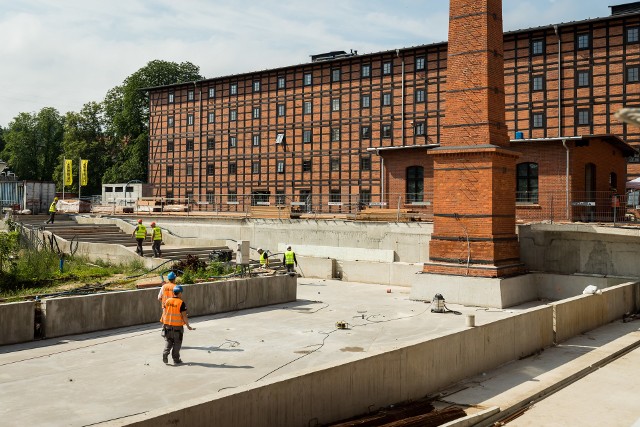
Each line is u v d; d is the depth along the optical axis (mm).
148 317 18469
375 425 9680
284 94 54719
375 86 49781
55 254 28906
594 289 19344
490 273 22219
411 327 18109
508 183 23438
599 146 30734
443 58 46594
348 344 15602
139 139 68688
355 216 33625
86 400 10586
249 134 56844
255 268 26609
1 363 13258
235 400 8289
